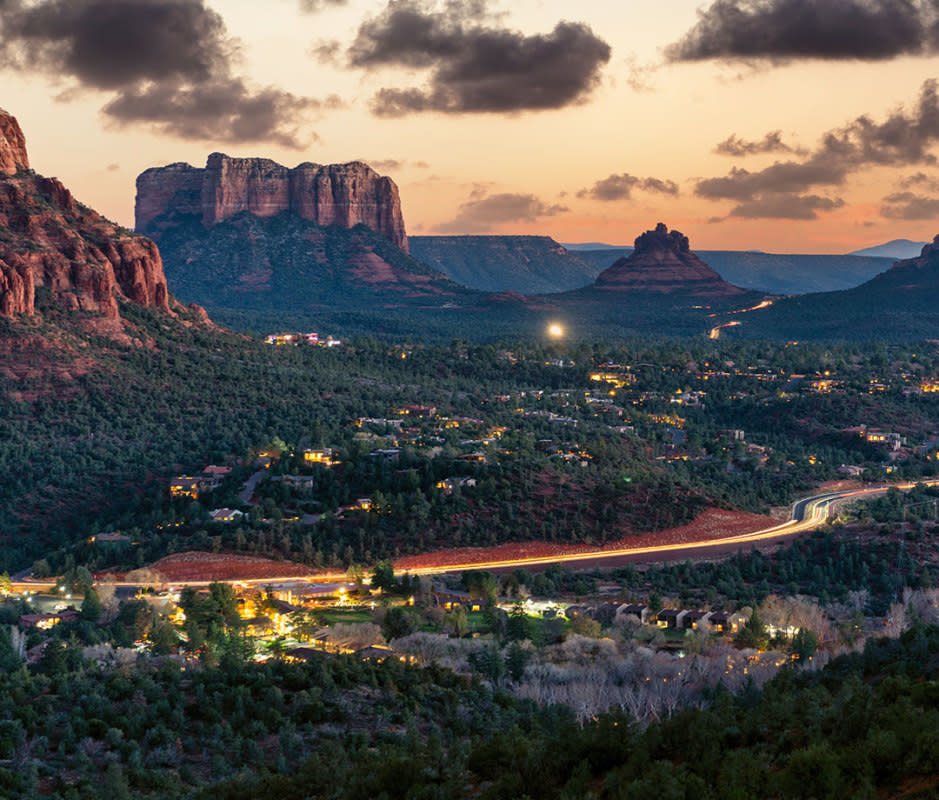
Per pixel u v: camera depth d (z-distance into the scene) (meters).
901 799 67.94
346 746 116.06
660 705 131.62
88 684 127.75
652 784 77.00
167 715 118.94
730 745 89.44
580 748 90.94
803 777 72.62
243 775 103.31
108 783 99.25
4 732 109.38
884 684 92.25
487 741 101.62
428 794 90.44
